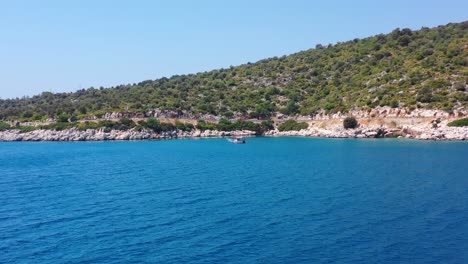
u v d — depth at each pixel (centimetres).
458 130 14375
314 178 8125
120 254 4269
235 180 8025
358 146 13625
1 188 7488
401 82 17700
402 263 4084
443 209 5769
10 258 4184
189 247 4434
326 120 18288
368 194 6669
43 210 5847
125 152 13575
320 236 4750
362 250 4375
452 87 16238
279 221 5266
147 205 6078
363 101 17662
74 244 4525
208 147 14875
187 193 6862
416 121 15475
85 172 9325
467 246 4462
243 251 4338
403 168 9156
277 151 13100
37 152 13900
